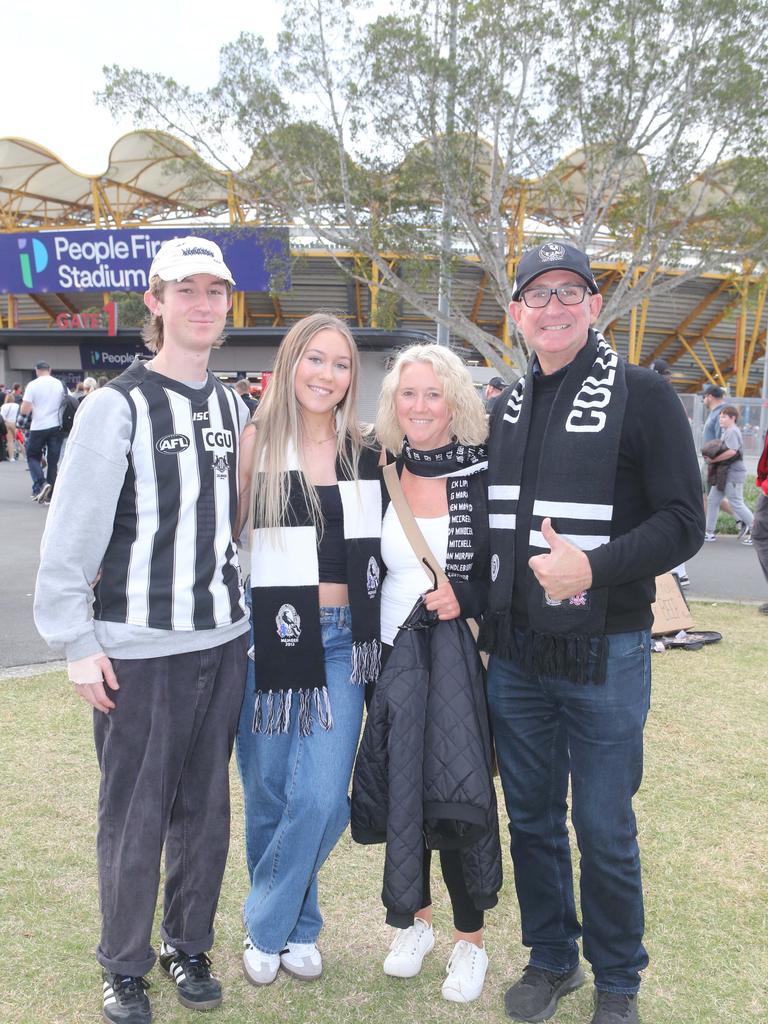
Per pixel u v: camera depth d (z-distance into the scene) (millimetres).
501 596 2152
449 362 2275
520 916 2619
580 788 2109
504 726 2270
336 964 2488
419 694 2150
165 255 2131
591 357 2074
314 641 2260
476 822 2047
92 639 2045
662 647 5582
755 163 14766
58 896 2719
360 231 16141
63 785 3461
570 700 2084
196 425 2135
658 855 3064
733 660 5434
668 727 4262
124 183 30156
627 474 2023
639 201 15477
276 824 2424
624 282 16031
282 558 2264
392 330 21234
